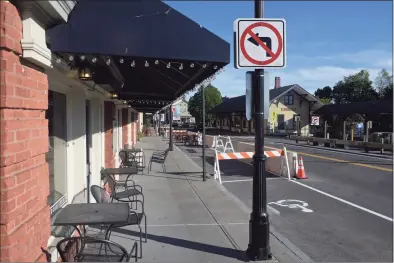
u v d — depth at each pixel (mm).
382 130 36969
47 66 3521
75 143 6430
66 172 5762
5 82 2689
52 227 4773
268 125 49844
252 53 5035
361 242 6453
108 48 3656
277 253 5434
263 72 5172
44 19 3293
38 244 3350
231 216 7371
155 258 5074
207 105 76375
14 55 2848
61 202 5570
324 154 21781
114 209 4281
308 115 51094
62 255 3750
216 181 11680
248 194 10500
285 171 13523
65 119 5816
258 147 5184
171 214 7500
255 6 5086
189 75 6516
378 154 21875
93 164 8039
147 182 11289
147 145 26875
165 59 3943
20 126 2953
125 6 3727
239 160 18453
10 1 2871
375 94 68312
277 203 9367
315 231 7086
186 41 3889
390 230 7137
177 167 14898
